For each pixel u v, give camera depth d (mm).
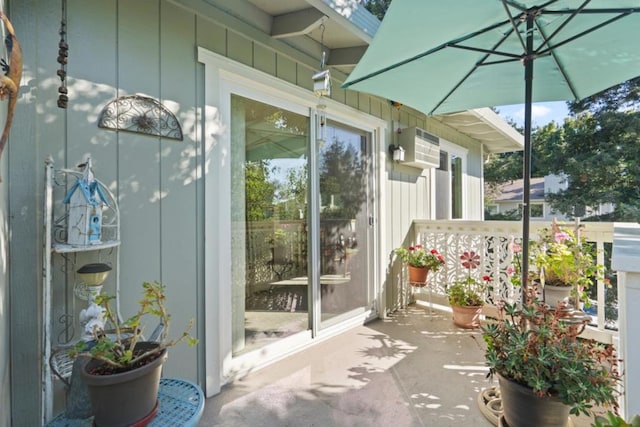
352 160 3537
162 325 1532
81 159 1733
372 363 2701
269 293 2734
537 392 1527
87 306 1750
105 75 1812
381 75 2332
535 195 14578
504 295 3604
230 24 2350
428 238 4324
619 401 1771
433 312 4062
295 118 2914
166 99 2053
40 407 1586
